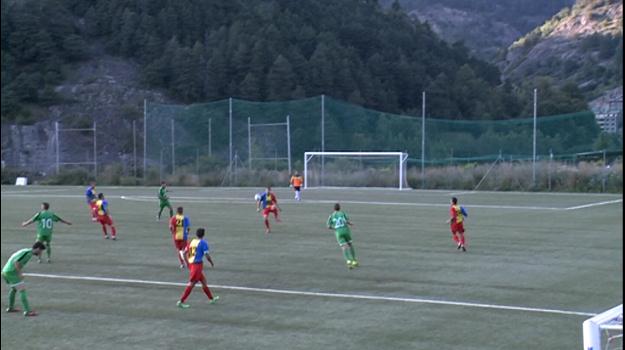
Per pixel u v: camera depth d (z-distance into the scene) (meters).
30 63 91.38
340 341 12.21
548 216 31.89
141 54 95.81
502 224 28.81
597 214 32.62
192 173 63.25
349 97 83.44
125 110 86.38
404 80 89.12
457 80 88.12
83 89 89.19
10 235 27.36
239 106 75.19
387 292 16.06
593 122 60.72
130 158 80.44
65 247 23.78
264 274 18.41
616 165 50.16
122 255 22.03
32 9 93.44
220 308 14.80
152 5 99.50
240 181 59.69
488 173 51.53
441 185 53.34
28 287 17.27
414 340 12.16
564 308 14.23
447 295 15.62
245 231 27.34
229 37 91.38
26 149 81.69
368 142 67.94
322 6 106.31
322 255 21.36
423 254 21.28
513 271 18.33
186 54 90.44
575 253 21.19
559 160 55.97
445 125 67.50
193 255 14.95
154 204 40.50
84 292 16.62
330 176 56.81
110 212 35.69
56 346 12.23
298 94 82.88
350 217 32.09
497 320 13.38
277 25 95.94
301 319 13.77
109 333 13.01
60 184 66.38
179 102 89.25
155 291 16.64
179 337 12.66
